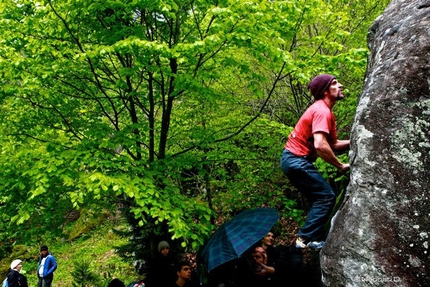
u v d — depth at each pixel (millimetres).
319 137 2895
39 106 4867
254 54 4449
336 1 6117
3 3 4324
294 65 4465
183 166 5398
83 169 4570
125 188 3801
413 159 2139
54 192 4812
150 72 4957
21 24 4316
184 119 6391
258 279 3973
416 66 2248
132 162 4602
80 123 5348
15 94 4656
